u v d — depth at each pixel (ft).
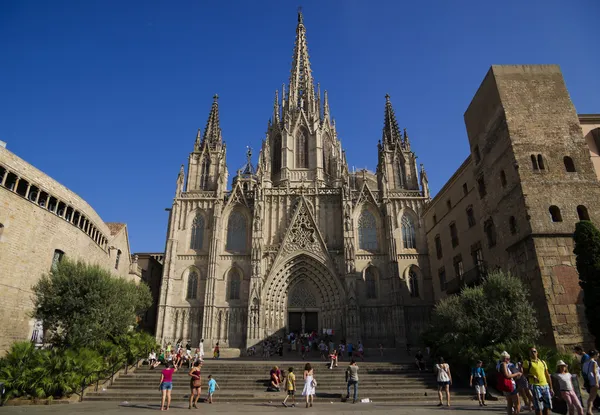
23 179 120.47
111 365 105.29
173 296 200.95
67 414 66.54
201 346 147.43
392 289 196.03
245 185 292.81
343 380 109.70
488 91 128.98
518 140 115.55
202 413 69.72
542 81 122.72
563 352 93.45
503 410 71.05
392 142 238.89
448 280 169.48
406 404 84.94
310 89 278.87
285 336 195.72
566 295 99.14
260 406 81.87
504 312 94.79
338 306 197.06
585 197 108.58
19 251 118.83
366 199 220.43
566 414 58.18
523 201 109.19
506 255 117.91
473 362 93.20
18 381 81.51
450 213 166.50
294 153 259.39
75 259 148.66
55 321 105.50
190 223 217.56
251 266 197.57
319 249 205.87
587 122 121.29
